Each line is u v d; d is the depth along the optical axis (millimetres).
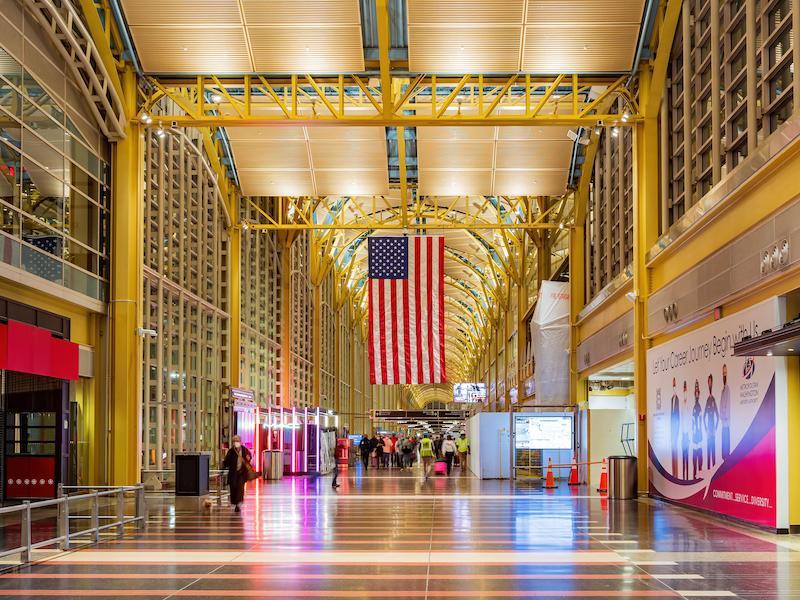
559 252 39188
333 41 23062
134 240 24578
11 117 18844
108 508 20031
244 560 11570
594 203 33031
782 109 16312
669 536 14180
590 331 32719
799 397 14586
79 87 22703
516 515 17938
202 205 32656
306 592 9180
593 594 9000
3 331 18156
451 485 28984
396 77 24562
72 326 22531
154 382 27188
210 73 24172
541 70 24000
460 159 31766
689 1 21969
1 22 18547
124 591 9289
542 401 35094
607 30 23016
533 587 9430
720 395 17328
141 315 24734
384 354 29656
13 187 18859
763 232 15406
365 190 33500
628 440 28688
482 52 23484
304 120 23781
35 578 10188
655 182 24078
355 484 29844
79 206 22578
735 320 16516
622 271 27297
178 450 29125
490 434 34062
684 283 20453
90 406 23594
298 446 36062
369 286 29969
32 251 19641
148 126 24750
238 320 35312
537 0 22234
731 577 10078
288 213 42625
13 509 11000
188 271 30656
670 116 24109
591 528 15406
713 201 17906
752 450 15562
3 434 21438
